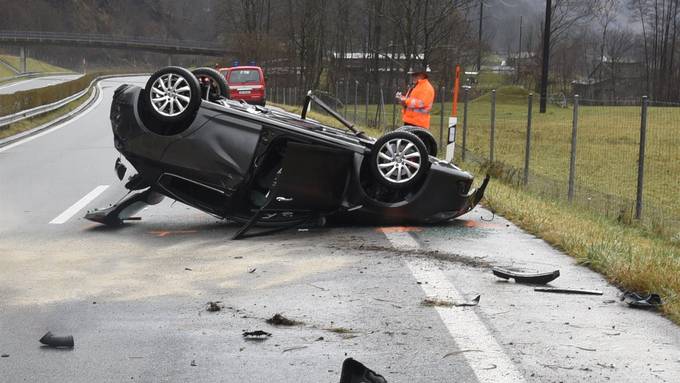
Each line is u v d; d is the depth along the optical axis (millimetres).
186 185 10438
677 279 6891
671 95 93750
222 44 132625
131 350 5504
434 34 36375
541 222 10086
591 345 5602
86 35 126312
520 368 5141
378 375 4648
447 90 69812
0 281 7391
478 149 25250
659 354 5426
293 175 9430
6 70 123438
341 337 5766
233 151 9633
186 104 9570
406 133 9789
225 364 5223
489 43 109938
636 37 110375
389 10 41281
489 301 6711
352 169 9703
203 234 9750
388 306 6543
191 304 6625
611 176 19938
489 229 10102
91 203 12492
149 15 165500
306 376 4996
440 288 7113
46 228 10227
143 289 7105
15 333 5879
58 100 40312
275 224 9766
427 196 9930
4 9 147750
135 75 122125
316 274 7617
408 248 8812
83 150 21578
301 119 10688
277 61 79875
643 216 13781
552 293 7008
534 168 21219
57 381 4949
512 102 78062
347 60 81688
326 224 10320
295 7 81188
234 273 7680
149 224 10508
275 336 5789
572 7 87875
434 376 5000
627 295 6766
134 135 9766
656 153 23609
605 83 107188
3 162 18766
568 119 44906
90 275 7625
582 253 8336
